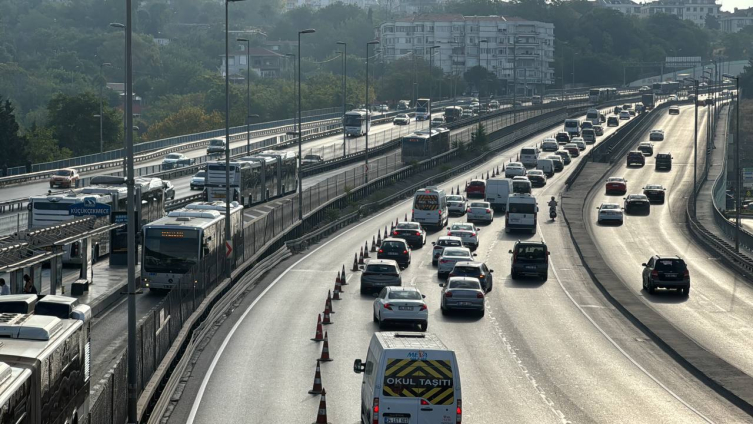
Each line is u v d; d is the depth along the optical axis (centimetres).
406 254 10550
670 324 7388
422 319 6956
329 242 12656
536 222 14038
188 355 5897
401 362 3959
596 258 11381
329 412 4791
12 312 3441
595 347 6644
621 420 4762
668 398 5247
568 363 6103
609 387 5481
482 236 13462
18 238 5784
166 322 5494
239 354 6188
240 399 5047
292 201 12494
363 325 7238
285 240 11762
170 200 14688
